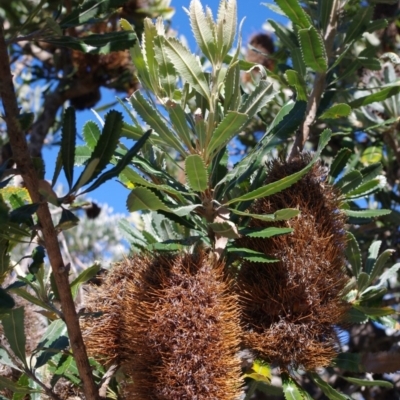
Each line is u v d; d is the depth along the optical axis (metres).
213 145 0.49
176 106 0.49
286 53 0.90
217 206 0.51
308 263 0.48
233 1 0.51
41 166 0.41
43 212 0.41
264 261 0.47
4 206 0.38
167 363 0.43
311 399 0.50
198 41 0.50
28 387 0.51
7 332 0.49
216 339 0.44
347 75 0.71
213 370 0.44
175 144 0.51
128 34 0.48
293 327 0.48
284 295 0.48
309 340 0.48
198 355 0.43
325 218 0.50
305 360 0.48
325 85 0.69
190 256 0.47
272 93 0.51
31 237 0.42
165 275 0.45
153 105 0.52
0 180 0.41
